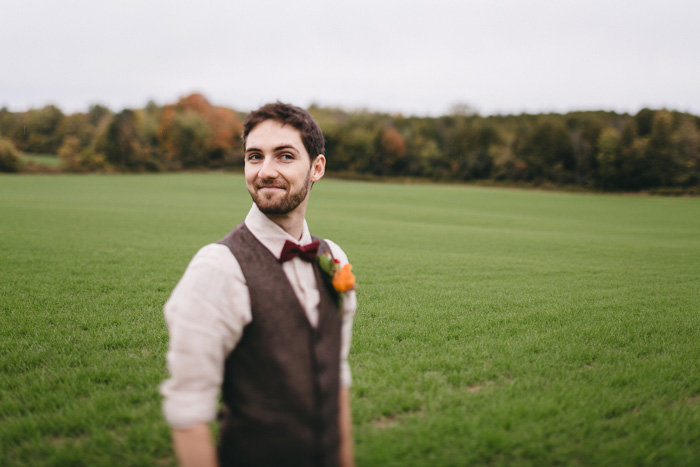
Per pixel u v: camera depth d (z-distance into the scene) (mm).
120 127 71688
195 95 83500
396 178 75812
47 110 87125
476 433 3043
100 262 9328
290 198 1610
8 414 3227
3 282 7254
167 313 1489
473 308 6602
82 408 3250
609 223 26281
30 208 20016
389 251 12672
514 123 90438
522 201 43562
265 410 1562
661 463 2801
